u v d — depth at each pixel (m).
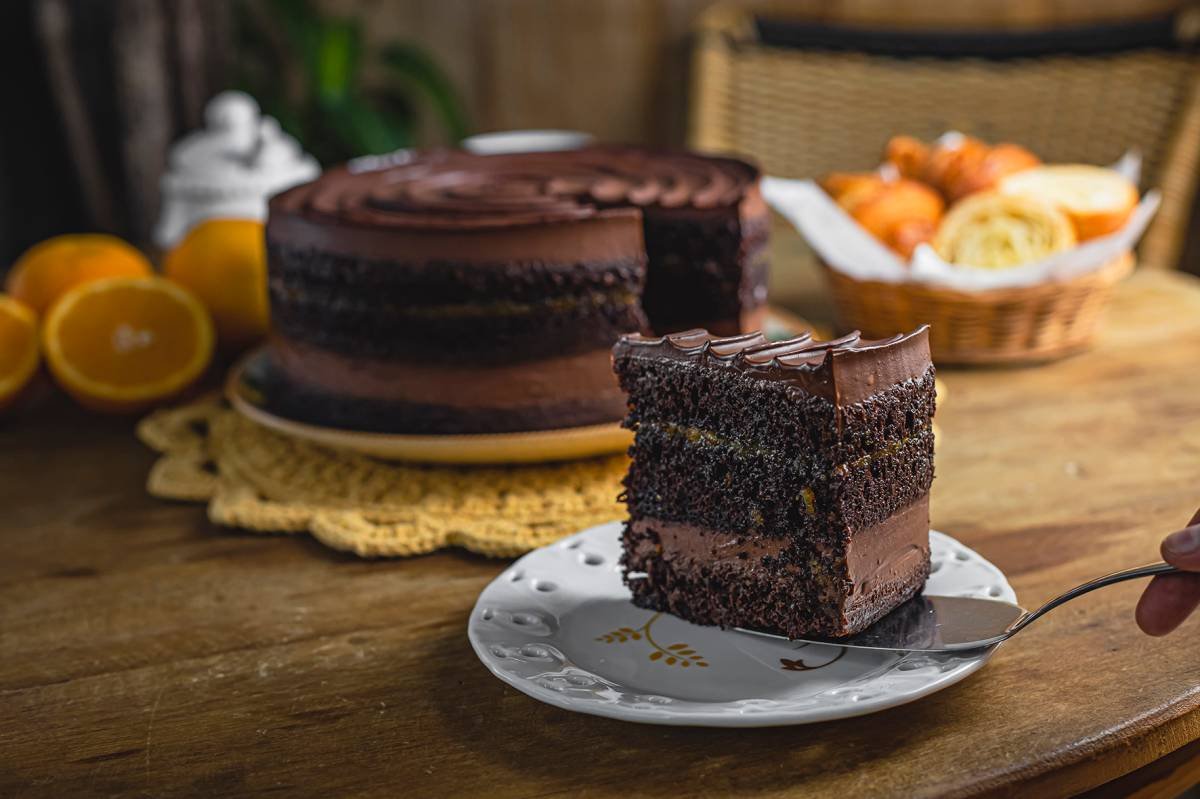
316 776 0.75
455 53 1.85
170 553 0.91
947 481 0.95
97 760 0.76
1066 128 1.54
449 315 0.95
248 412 0.98
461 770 0.75
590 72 1.84
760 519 0.81
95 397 1.05
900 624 0.80
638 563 0.84
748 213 1.03
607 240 0.95
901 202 1.12
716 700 0.76
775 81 1.55
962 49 1.55
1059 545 0.88
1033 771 0.74
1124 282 1.26
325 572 0.89
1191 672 0.79
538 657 0.78
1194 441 0.99
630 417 0.84
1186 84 1.47
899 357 0.81
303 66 1.82
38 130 1.73
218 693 0.80
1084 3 1.71
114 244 1.12
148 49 1.64
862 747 0.75
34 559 0.91
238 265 1.10
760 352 0.81
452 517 0.91
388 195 1.02
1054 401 1.05
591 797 0.73
